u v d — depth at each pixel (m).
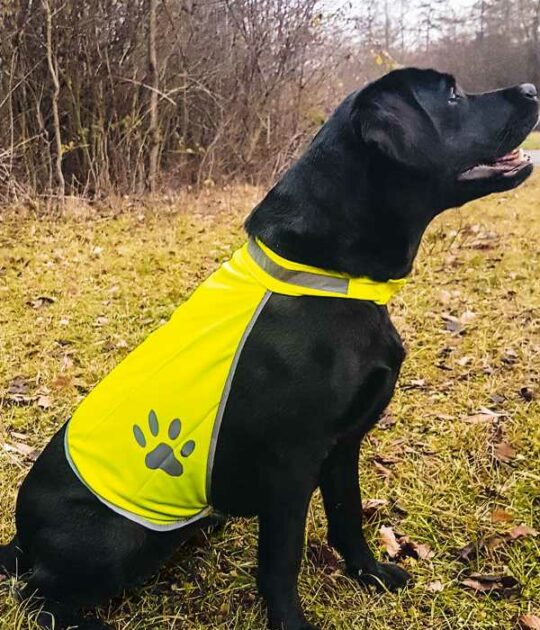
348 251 0.75
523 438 1.17
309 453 0.75
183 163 3.67
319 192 0.76
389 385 0.78
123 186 3.33
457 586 0.87
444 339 1.59
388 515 1.01
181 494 0.79
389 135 0.73
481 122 0.80
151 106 3.33
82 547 0.77
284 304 0.74
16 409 1.29
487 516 0.99
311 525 0.98
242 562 0.93
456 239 2.50
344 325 0.74
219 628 0.82
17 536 0.84
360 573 0.89
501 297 1.87
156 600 0.87
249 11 3.83
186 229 2.76
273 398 0.73
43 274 2.12
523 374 1.40
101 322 1.73
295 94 4.07
